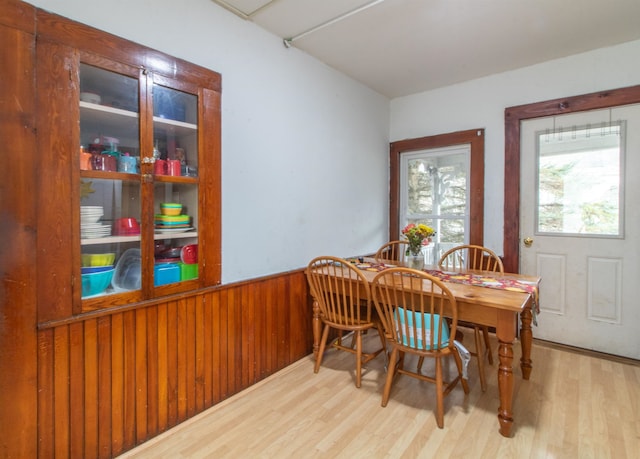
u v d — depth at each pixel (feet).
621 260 8.30
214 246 6.28
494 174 9.89
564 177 8.96
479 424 5.77
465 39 7.84
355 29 7.34
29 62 4.08
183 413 5.85
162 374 5.55
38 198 4.20
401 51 8.38
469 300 5.56
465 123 10.36
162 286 5.51
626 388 6.88
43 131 4.22
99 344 4.81
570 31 7.50
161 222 5.61
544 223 9.29
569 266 8.96
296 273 8.12
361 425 5.77
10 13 3.93
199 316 6.07
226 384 6.56
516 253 9.55
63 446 4.50
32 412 4.23
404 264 8.70
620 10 6.69
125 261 5.15
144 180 5.24
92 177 4.68
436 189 11.09
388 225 11.93
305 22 7.06
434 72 9.66
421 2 6.43
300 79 8.22
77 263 4.56
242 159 6.82
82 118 4.67
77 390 4.61
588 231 8.70
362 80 10.19
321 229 8.96
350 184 10.04
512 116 9.50
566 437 5.41
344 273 7.61
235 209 6.69
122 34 4.99
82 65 4.58
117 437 5.02
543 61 8.98
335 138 9.41
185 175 5.89
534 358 8.32
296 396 6.68
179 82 5.67
